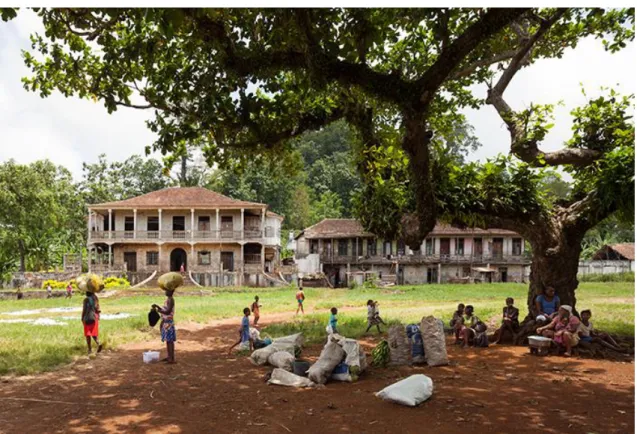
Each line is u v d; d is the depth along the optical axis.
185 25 9.15
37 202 44.12
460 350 11.69
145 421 6.70
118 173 64.19
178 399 7.81
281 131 12.13
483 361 10.36
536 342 11.00
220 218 46.84
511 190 12.43
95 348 12.73
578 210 12.67
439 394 7.75
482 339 12.06
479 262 50.47
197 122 11.63
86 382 9.09
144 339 14.88
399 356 10.05
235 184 65.12
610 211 11.73
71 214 54.28
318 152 83.12
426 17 8.93
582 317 11.51
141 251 46.25
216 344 14.07
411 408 7.05
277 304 27.86
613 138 13.15
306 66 9.00
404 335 10.20
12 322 18.77
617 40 13.41
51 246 54.50
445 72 8.41
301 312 23.88
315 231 53.19
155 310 11.22
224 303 28.11
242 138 12.46
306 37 8.32
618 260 53.16
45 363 10.52
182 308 23.88
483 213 12.51
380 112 13.13
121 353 12.36
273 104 11.70
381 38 9.06
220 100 10.84
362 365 9.20
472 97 16.23
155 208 45.00
